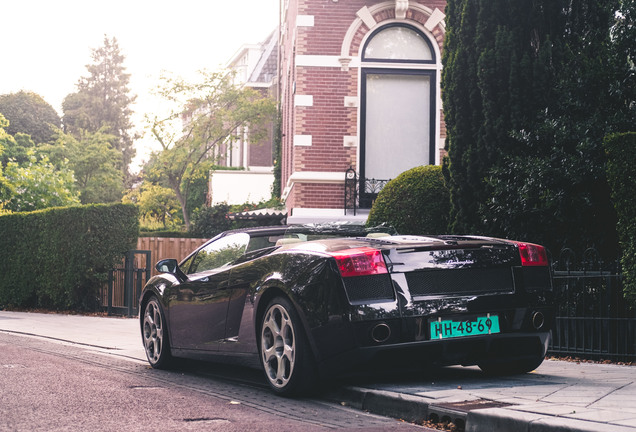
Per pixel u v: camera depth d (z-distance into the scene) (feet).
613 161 23.75
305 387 18.01
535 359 19.21
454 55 30.86
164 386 20.56
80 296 55.52
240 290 20.30
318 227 21.72
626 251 23.53
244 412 16.48
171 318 23.88
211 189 109.70
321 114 52.47
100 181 145.69
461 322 17.54
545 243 28.48
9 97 181.27
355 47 52.80
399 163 53.06
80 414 16.06
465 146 30.12
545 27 29.35
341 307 16.88
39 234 58.23
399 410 16.06
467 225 29.94
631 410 14.28
